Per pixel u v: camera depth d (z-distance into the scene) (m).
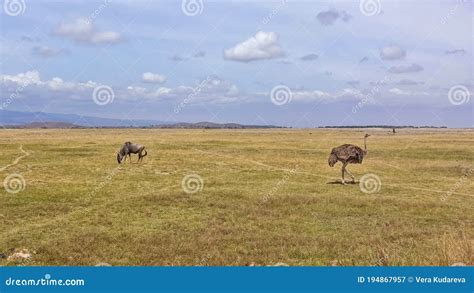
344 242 14.71
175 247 13.97
